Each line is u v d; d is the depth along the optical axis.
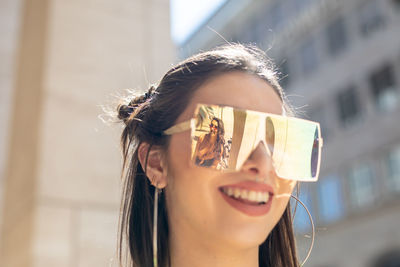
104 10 3.39
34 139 2.90
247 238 0.96
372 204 16.25
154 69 3.44
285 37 20.75
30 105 3.09
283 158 1.07
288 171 1.07
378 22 17.20
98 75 3.20
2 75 4.37
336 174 17.73
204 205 1.00
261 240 0.98
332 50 18.83
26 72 3.31
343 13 18.47
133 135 1.27
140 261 1.27
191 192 1.02
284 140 1.08
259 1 22.19
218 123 1.04
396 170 15.84
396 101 16.20
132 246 1.28
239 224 0.97
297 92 19.97
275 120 1.07
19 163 3.07
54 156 2.88
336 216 17.34
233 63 1.12
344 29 18.48
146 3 3.58
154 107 1.18
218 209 0.99
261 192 1.01
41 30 3.19
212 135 1.03
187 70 1.15
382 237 15.74
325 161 18.30
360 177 16.94
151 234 1.22
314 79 19.36
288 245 1.29
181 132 1.09
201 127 1.03
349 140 17.56
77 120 3.02
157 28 3.56
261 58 1.31
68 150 2.93
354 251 16.45
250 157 1.02
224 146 1.02
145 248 1.25
